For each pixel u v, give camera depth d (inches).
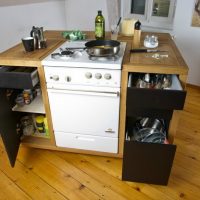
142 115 54.7
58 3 122.9
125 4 121.3
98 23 68.4
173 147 49.3
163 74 55.6
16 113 68.2
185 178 61.2
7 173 63.6
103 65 50.6
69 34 72.1
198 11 94.7
